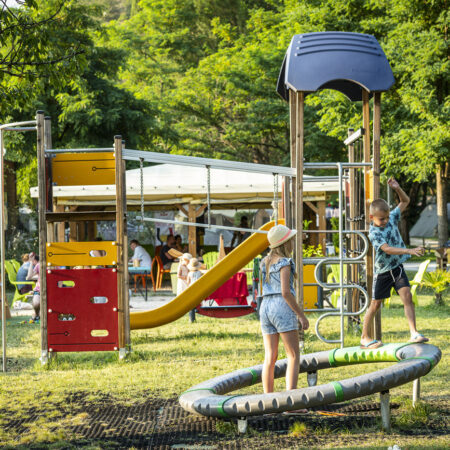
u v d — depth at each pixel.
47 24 7.87
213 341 10.53
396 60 21.00
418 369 5.36
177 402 6.55
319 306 12.64
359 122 22.91
